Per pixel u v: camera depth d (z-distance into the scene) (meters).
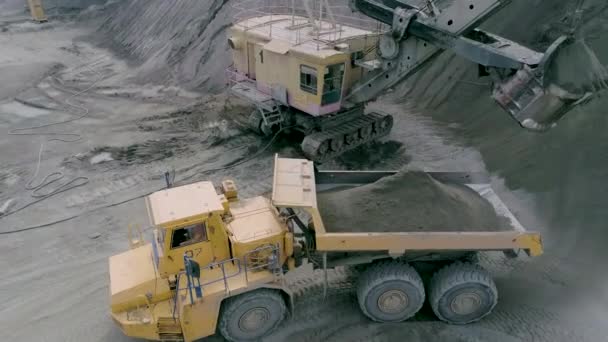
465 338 7.24
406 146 13.91
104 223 10.98
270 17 15.61
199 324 6.80
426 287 7.77
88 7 34.28
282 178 7.74
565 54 7.79
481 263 8.73
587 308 7.46
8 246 10.27
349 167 12.91
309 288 8.38
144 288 6.86
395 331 7.45
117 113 17.61
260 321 7.19
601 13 13.10
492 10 9.27
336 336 7.39
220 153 14.15
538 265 8.50
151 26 25.25
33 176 13.16
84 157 14.14
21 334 7.88
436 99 16.11
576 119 10.60
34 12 31.75
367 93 12.41
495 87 8.98
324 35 13.23
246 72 14.94
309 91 12.51
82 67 23.25
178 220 6.54
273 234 7.17
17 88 19.89
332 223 7.60
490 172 11.58
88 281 9.07
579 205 9.20
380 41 11.39
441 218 7.50
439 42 10.05
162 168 13.38
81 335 7.77
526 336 7.15
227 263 7.17
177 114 17.23
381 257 7.46
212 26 21.28
